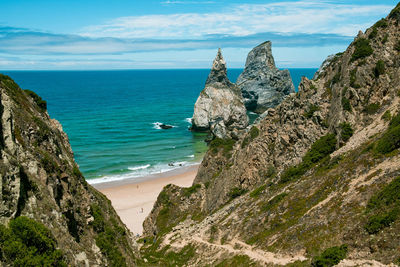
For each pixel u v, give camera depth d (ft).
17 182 77.61
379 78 142.31
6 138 86.94
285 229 105.60
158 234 181.88
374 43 156.35
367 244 77.10
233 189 173.78
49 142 116.37
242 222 127.65
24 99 128.06
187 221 183.21
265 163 170.71
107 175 331.77
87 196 122.31
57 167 106.93
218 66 547.49
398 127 106.52
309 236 93.76
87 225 111.86
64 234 87.76
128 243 132.36
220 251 118.93
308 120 159.02
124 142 449.06
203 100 520.01
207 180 234.58
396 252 69.77
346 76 153.17
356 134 131.85
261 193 145.28
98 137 467.52
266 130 182.09
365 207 88.58
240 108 536.42
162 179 325.01
